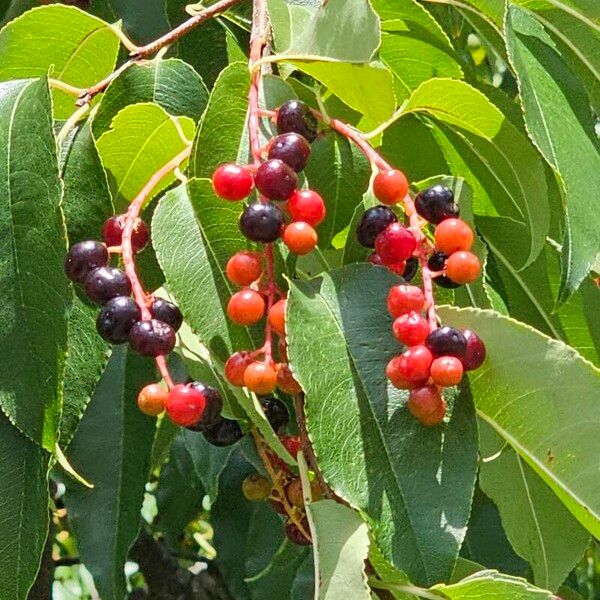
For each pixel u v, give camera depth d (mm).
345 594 176
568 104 218
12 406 188
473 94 215
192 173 201
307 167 219
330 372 181
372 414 180
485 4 232
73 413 198
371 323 186
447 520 176
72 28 233
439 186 192
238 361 186
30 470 200
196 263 195
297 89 220
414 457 179
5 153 192
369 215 190
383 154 248
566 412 191
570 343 257
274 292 187
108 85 219
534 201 233
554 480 197
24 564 199
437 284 195
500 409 194
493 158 239
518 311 259
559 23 251
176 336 203
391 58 251
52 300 188
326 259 225
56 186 188
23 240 189
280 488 205
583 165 207
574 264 199
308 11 219
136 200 195
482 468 246
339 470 176
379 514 175
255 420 192
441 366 172
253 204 184
